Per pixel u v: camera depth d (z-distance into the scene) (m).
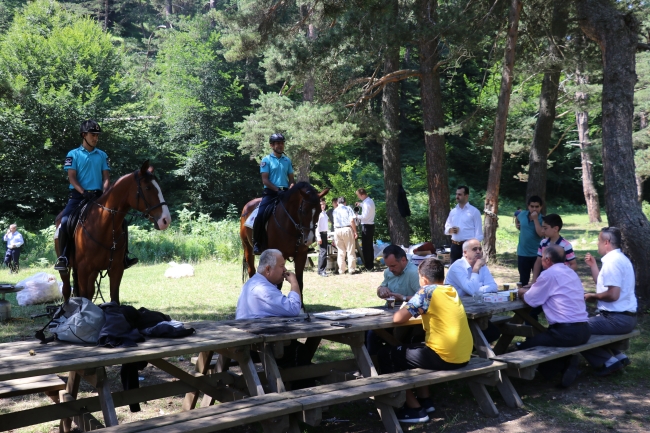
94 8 52.00
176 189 34.84
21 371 3.34
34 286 10.63
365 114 17.06
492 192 14.71
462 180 44.31
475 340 5.52
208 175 32.81
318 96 18.12
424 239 20.84
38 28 30.59
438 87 16.70
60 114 27.03
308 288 12.08
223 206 34.16
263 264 5.48
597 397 5.47
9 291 9.04
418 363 4.94
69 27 30.30
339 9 13.95
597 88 19.53
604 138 9.75
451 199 34.69
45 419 4.10
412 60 40.56
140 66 45.00
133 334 4.09
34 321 8.95
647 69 26.56
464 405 5.30
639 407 5.19
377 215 20.89
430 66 16.52
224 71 34.28
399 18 13.63
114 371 6.31
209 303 10.46
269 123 17.69
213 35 33.91
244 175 34.25
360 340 4.89
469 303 6.04
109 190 6.54
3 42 29.11
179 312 9.52
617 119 9.61
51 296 10.78
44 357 3.68
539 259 8.17
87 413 4.18
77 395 5.27
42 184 27.62
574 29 15.66
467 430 4.70
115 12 55.16
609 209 9.66
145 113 33.22
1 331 8.14
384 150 18.50
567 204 45.75
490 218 14.91
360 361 4.89
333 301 10.52
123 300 10.81
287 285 12.56
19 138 26.83
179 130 32.97
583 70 16.14
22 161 27.19
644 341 7.36
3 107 25.56
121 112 30.06
